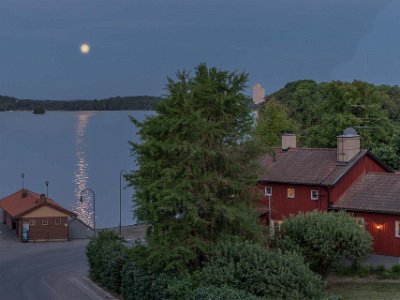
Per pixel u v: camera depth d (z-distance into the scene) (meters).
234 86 38.97
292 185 50.22
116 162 170.62
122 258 40.88
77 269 50.56
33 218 65.25
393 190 46.97
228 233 38.47
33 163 170.88
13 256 56.94
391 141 73.25
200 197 36.97
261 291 34.69
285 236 41.62
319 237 41.03
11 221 71.94
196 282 34.53
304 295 35.50
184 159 37.03
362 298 38.28
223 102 38.16
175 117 37.12
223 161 38.41
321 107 78.88
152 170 37.22
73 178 140.50
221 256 35.81
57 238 65.81
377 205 45.69
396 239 44.50
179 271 35.97
